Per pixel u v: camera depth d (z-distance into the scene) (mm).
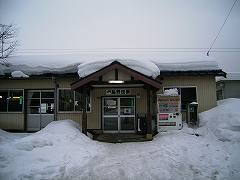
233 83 20609
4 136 10289
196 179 5559
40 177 5637
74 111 12984
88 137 10188
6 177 5523
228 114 10414
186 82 12789
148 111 10406
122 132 12469
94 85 11500
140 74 10070
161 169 6266
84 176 5777
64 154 7426
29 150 7695
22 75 12617
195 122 11602
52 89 13164
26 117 13148
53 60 13359
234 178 5570
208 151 7922
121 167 6422
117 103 12648
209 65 12602
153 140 10047
